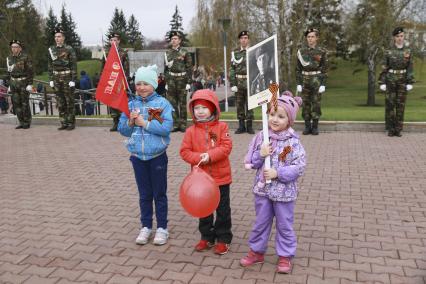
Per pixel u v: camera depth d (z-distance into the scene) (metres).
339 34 32.47
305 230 5.06
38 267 4.32
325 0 28.53
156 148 4.70
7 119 14.01
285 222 4.08
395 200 6.04
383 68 10.42
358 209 5.71
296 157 4.05
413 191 6.42
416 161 8.12
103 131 12.24
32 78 12.76
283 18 23.28
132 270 4.23
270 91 4.07
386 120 10.61
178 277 4.07
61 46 12.13
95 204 6.18
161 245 4.77
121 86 4.63
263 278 4.02
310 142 10.03
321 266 4.21
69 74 12.23
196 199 4.13
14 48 12.47
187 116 12.80
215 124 4.55
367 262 4.27
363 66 40.09
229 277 4.05
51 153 9.58
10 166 8.50
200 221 4.60
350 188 6.60
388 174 7.32
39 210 5.98
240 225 5.29
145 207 4.89
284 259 4.12
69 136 11.59
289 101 4.11
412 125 10.91
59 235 5.11
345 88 39.78
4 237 5.08
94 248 4.74
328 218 5.42
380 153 8.82
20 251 4.70
